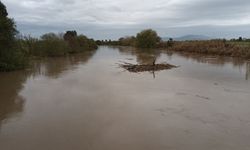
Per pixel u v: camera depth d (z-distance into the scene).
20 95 22.22
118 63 47.56
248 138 13.69
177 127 15.08
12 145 12.78
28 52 54.00
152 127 15.02
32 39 60.34
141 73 35.06
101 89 24.50
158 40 103.88
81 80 29.23
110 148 12.41
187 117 16.78
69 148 12.42
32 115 17.06
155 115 17.08
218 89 24.81
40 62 49.12
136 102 20.08
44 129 14.71
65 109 18.27
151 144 12.87
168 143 13.01
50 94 22.52
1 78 30.55
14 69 36.56
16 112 17.69
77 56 64.88
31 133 14.17
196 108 18.69
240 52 57.72
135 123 15.62
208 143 13.07
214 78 30.94
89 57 61.94
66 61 51.62
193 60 52.22
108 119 16.25
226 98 21.47
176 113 17.56
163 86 26.03
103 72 35.91
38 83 27.47
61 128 14.84
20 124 15.50
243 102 20.30
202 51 70.06
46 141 13.18
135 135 13.91
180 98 21.38
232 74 34.06
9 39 35.25
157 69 38.53
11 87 25.44
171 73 34.97
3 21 34.25
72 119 16.25
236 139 13.55
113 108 18.50
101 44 168.50
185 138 13.61
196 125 15.41
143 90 24.16
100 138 13.51
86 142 13.05
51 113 17.42
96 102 20.00
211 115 17.20
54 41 61.03
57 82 28.02
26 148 12.46
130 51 85.81
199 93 23.14
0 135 13.94
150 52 78.44
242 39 87.31
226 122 15.95
